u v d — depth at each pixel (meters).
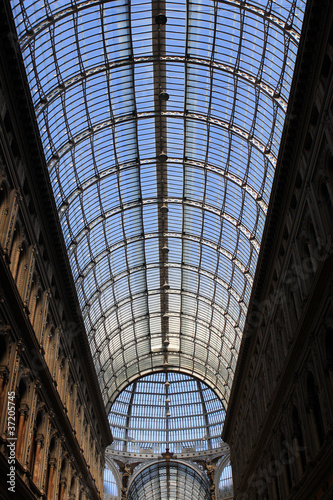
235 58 31.95
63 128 34.59
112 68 32.94
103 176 40.75
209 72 33.91
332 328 22.27
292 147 26.67
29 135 25.64
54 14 27.84
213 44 31.89
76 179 39.12
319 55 22.05
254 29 29.69
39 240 30.89
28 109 24.52
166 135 39.91
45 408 30.92
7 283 22.38
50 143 33.94
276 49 29.39
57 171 36.09
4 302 22.50
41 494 28.28
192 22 31.09
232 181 40.31
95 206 43.53
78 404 44.97
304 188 25.88
